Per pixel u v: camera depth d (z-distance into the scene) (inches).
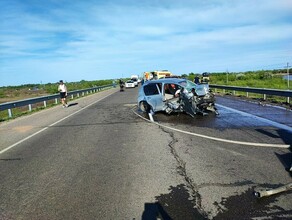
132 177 224.5
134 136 380.8
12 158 299.4
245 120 463.2
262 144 306.8
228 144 313.3
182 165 248.7
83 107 828.6
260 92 792.9
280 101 714.8
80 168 253.0
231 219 156.9
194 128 416.8
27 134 438.9
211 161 255.9
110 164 261.0
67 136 402.0
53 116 657.6
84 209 174.7
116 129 439.2
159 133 392.8
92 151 310.5
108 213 168.6
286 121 439.2
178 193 191.6
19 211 176.7
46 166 263.9
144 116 569.0
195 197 184.7
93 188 206.2
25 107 1044.5
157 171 235.9
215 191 192.2
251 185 199.5
